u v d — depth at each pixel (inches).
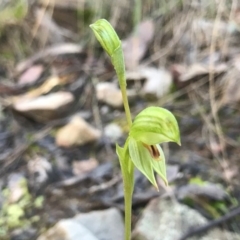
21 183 4.6
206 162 4.8
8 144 5.2
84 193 4.5
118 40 2.6
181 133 5.3
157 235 3.9
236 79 5.6
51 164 4.9
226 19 6.6
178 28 6.7
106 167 4.8
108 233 3.9
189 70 6.0
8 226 4.2
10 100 5.8
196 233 3.9
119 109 5.7
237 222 4.1
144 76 5.9
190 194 4.3
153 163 2.7
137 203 4.3
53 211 4.3
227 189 4.4
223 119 5.4
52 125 5.4
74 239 3.8
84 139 5.1
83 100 5.8
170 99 5.7
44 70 6.4
